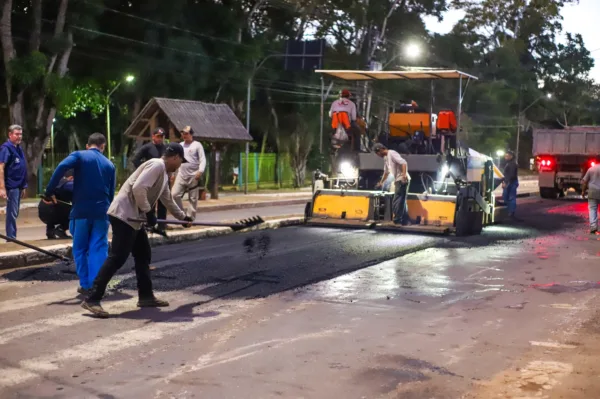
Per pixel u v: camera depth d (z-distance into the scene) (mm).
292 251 11180
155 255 10602
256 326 6652
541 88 75625
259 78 37750
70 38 26625
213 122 25297
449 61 57250
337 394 4883
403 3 50250
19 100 25156
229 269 9500
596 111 81500
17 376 5145
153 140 11844
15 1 26938
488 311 7473
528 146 76688
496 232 14930
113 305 7375
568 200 27688
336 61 45031
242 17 36656
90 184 7680
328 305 7582
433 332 6566
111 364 5449
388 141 15656
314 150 43312
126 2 30094
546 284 9055
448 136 15406
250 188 38406
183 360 5578
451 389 5023
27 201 23547
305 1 41219
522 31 68812
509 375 5355
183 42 30672
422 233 13758
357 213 14562
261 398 4777
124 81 29984
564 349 6082
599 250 12367
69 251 10188
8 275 8797
